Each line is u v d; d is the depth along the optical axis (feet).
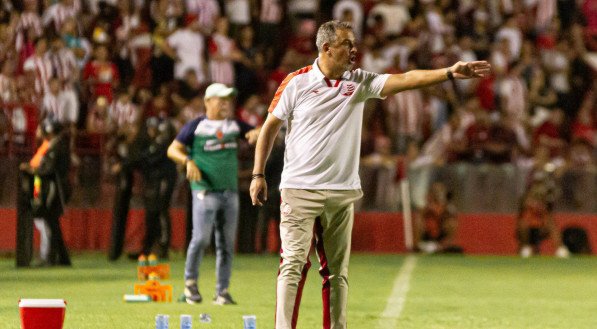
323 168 45.47
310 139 45.47
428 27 153.58
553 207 132.87
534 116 153.07
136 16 141.28
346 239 46.42
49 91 122.72
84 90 129.18
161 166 108.47
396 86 45.09
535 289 83.97
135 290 70.54
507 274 99.14
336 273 46.57
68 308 65.16
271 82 144.56
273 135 46.21
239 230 120.57
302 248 45.52
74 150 122.11
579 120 152.46
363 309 67.77
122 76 137.28
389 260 118.32
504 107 143.33
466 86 148.25
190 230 111.96
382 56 150.00
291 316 45.32
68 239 122.01
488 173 133.08
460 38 156.04
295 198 45.55
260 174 46.39
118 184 110.01
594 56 162.50
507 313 66.64
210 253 116.16
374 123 141.08
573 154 140.67
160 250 111.24
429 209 132.26
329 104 45.37
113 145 123.03
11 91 122.62
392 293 79.10
